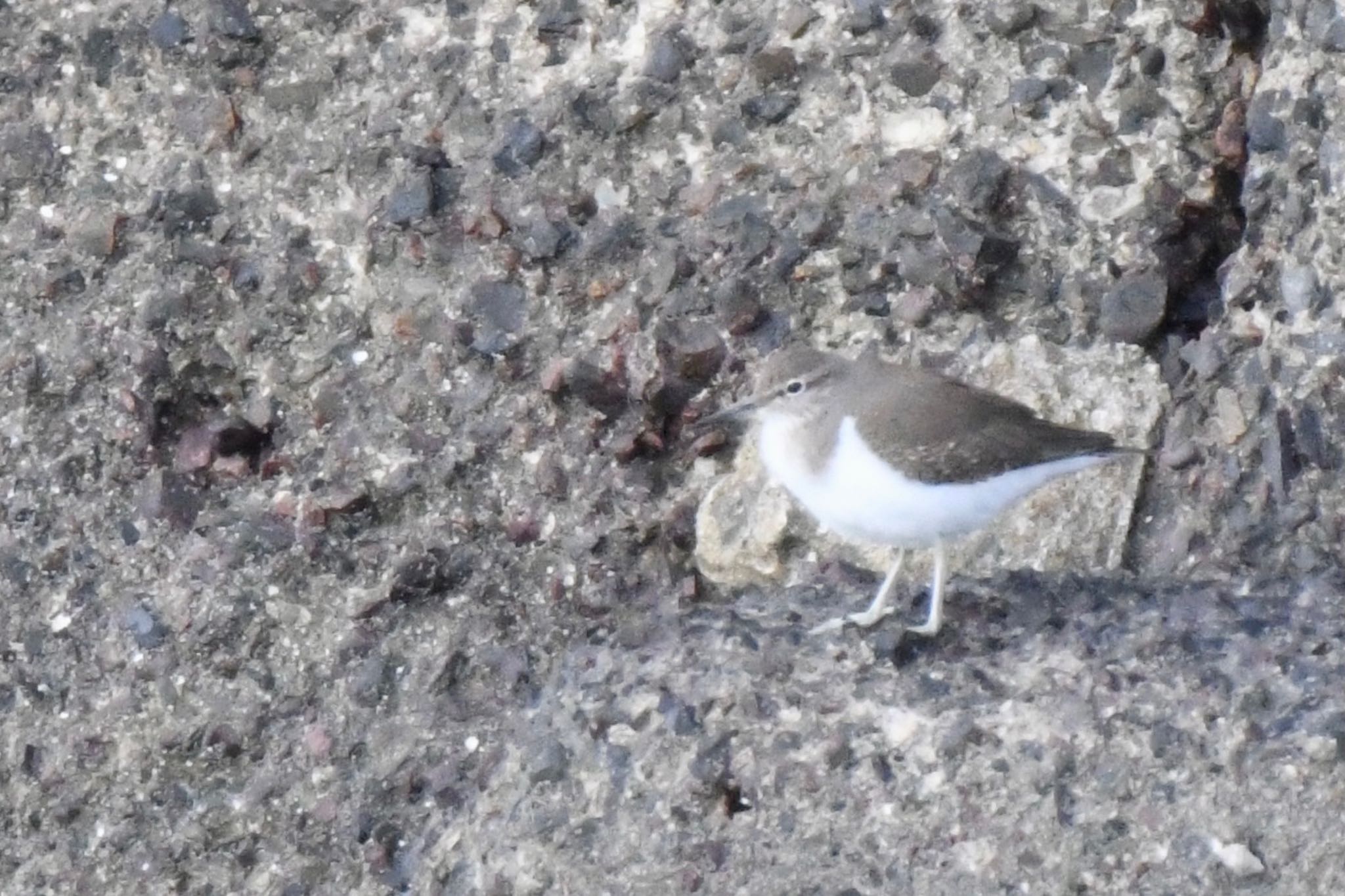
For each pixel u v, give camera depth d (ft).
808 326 36.68
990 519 31.19
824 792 29.71
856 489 30.81
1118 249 35.78
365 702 35.45
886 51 37.35
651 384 36.32
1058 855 28.09
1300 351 33.27
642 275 37.06
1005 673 30.78
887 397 30.86
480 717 35.01
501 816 31.78
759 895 29.12
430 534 36.45
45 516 36.99
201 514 36.83
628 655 33.01
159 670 35.96
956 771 29.35
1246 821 27.50
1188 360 34.91
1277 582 31.55
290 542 36.32
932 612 31.55
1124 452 30.99
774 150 37.45
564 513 36.37
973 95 36.83
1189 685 29.40
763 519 35.45
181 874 34.99
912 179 36.37
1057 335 35.65
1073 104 36.52
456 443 36.76
